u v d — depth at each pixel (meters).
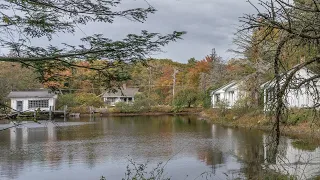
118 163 11.57
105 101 53.38
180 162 11.50
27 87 35.28
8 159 12.57
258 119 21.81
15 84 30.75
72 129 24.84
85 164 11.52
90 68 5.15
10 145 16.34
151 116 41.50
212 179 9.00
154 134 20.67
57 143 16.95
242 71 28.91
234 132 20.17
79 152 14.01
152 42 4.72
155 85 53.78
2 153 13.92
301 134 14.28
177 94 47.06
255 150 13.22
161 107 46.88
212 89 42.12
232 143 15.64
